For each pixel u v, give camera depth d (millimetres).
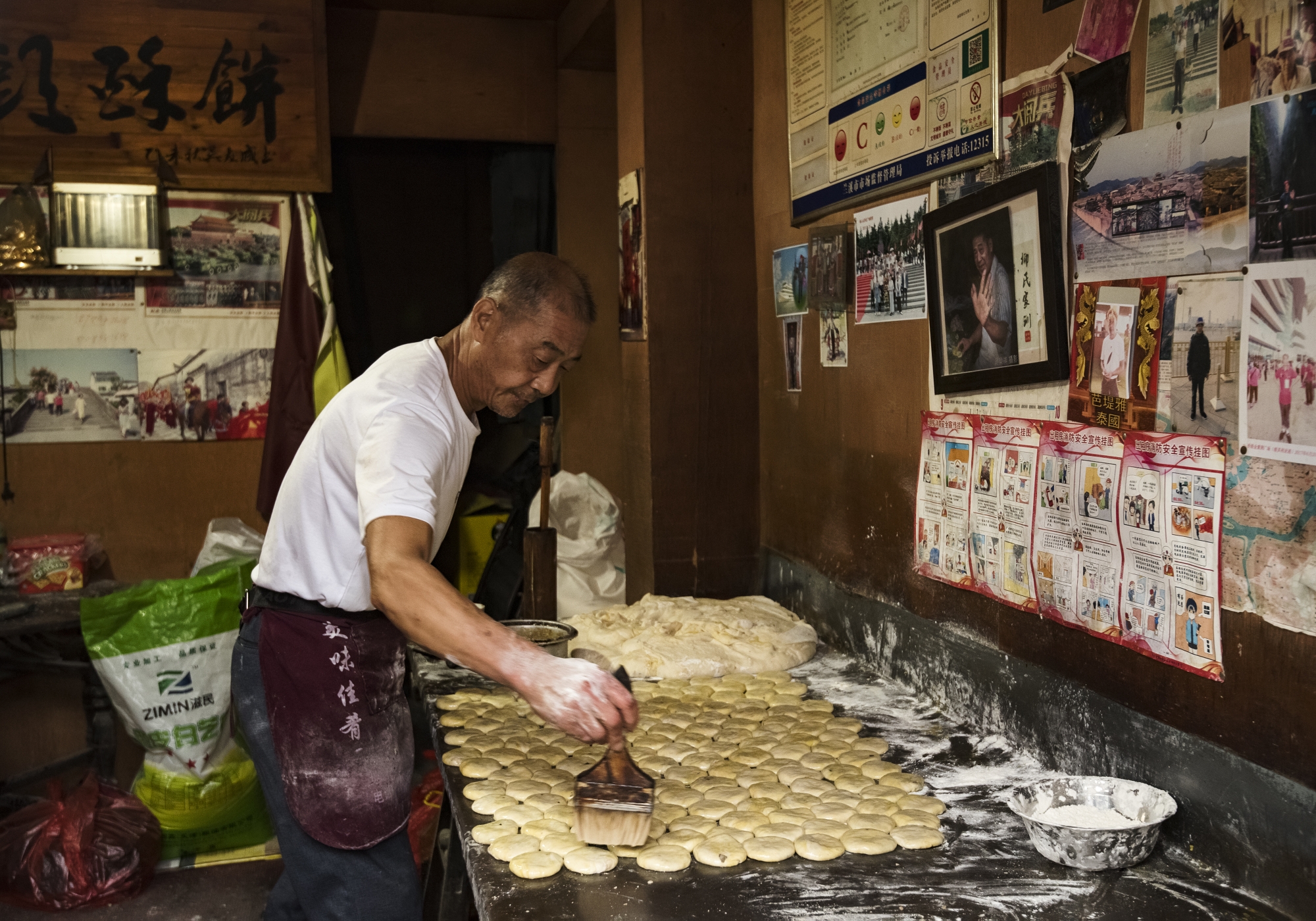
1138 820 1704
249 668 2023
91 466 4238
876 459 2715
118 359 4227
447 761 2172
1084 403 1891
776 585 3420
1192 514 1643
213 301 4305
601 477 4980
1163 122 1673
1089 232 1855
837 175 2811
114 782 3807
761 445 3555
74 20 4004
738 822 1808
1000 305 2105
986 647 2248
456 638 1500
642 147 3445
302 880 1976
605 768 1721
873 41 2578
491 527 4695
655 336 3475
